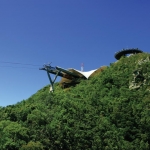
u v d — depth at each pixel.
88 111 74.69
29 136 61.72
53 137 63.47
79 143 62.53
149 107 78.44
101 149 62.41
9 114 71.00
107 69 113.50
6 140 57.53
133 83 93.19
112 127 70.56
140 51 134.38
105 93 90.69
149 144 69.50
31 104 77.19
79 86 108.38
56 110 74.25
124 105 78.75
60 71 115.25
